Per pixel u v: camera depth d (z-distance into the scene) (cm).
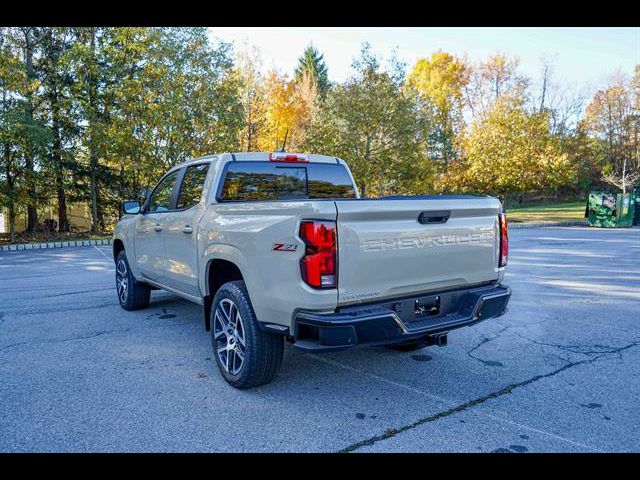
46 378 397
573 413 334
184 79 1838
